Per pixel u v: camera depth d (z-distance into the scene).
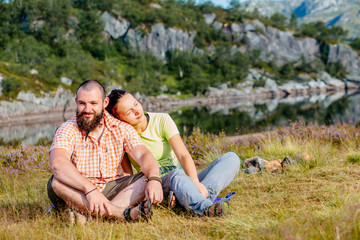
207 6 127.25
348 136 7.23
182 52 102.56
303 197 3.03
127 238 2.23
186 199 2.62
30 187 4.63
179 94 87.00
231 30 119.62
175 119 36.75
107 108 2.95
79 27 100.31
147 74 85.88
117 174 2.90
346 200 2.62
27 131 36.66
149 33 104.56
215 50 109.69
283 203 2.92
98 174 2.72
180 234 2.31
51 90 64.50
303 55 122.19
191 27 112.44
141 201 2.66
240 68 101.25
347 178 3.60
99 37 101.62
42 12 95.06
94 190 2.48
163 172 3.09
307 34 126.00
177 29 107.50
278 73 111.25
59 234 2.35
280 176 4.16
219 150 7.09
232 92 91.94
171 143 3.00
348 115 32.88
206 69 103.75
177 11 120.88
